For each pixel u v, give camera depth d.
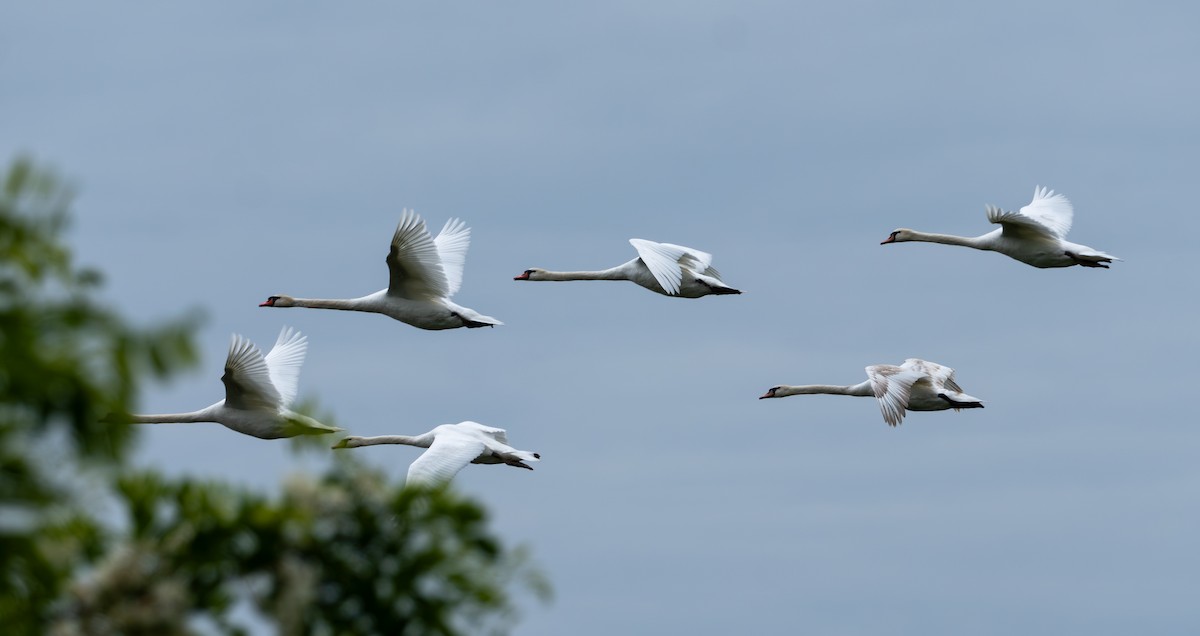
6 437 12.29
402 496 15.48
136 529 14.72
